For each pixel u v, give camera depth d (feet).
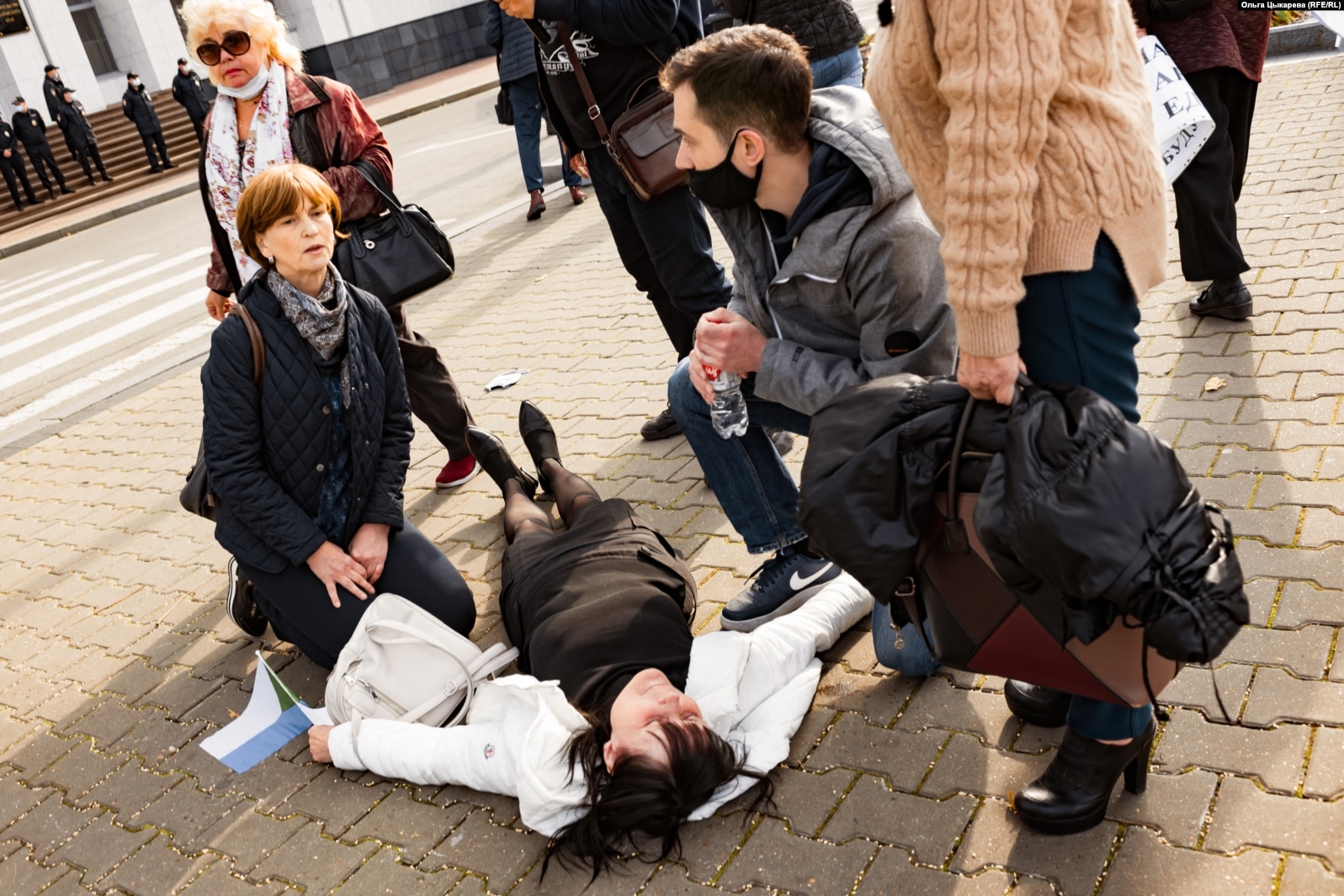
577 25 11.81
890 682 9.05
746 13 15.61
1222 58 11.80
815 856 7.56
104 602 13.67
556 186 32.83
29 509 17.37
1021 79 5.32
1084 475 5.52
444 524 13.69
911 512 6.30
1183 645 5.25
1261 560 9.05
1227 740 7.54
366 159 12.84
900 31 5.94
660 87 12.41
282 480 10.43
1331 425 10.55
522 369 18.28
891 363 7.95
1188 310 13.70
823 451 6.57
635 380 16.61
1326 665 7.88
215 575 13.74
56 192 68.44
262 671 10.58
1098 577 5.37
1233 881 6.55
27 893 8.97
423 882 8.15
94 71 85.97
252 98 12.46
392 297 12.89
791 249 8.51
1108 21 5.70
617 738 7.91
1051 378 6.35
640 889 7.66
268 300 10.16
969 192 5.57
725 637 8.87
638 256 14.07
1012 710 8.27
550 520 12.44
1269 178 17.31
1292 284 13.58
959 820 7.54
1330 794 6.90
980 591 6.39
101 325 31.53
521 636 10.01
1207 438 10.90
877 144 7.53
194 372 23.31
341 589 10.51
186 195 61.26
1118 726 6.81
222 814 9.37
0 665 12.66
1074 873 6.91
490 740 8.68
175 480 17.13
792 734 8.61
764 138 7.77
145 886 8.74
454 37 102.89
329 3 92.73
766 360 8.59
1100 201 5.81
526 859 8.13
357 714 9.42
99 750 10.66
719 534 11.87
